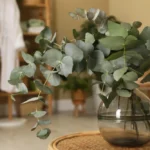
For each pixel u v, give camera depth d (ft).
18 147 8.54
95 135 4.61
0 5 12.53
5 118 13.64
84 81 13.76
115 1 16.01
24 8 15.35
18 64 12.86
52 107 15.65
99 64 3.60
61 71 3.49
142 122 3.83
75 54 3.46
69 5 16.11
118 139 3.90
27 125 11.92
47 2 14.65
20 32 12.68
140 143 3.90
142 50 3.64
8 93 13.16
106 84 3.63
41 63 3.60
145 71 3.77
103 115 3.92
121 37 3.51
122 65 3.57
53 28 15.85
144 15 13.50
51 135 9.91
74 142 4.25
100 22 3.76
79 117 13.60
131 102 3.81
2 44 12.60
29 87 14.07
